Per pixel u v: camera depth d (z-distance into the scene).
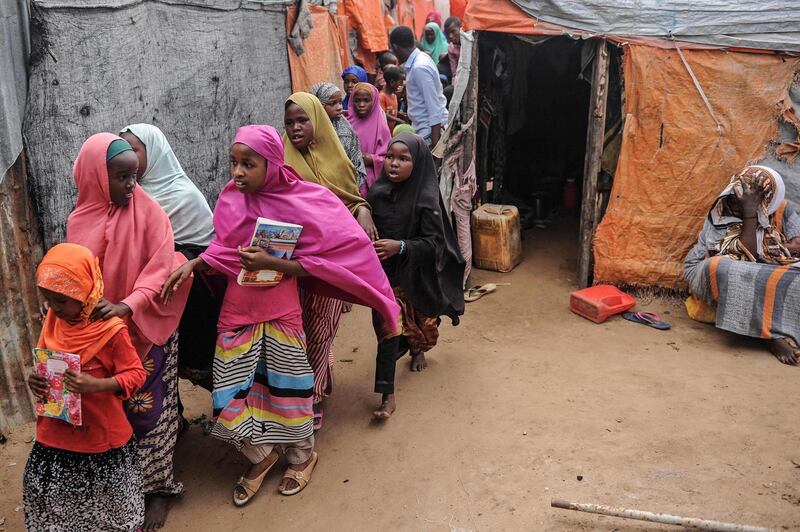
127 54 4.38
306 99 3.90
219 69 5.35
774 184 5.07
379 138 6.01
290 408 3.33
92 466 2.68
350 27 8.80
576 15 5.61
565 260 6.95
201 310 3.57
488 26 5.81
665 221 5.78
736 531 2.90
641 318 5.49
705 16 5.44
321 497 3.44
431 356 4.95
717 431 3.84
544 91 8.95
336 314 3.86
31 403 3.99
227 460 3.79
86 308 2.53
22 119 3.76
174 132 4.99
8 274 3.75
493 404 4.23
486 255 6.68
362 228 3.73
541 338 5.22
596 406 4.16
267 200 3.23
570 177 8.99
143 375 2.69
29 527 2.76
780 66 5.38
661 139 5.68
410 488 3.46
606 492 3.34
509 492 3.38
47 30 3.78
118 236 2.90
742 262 5.01
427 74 6.48
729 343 5.07
